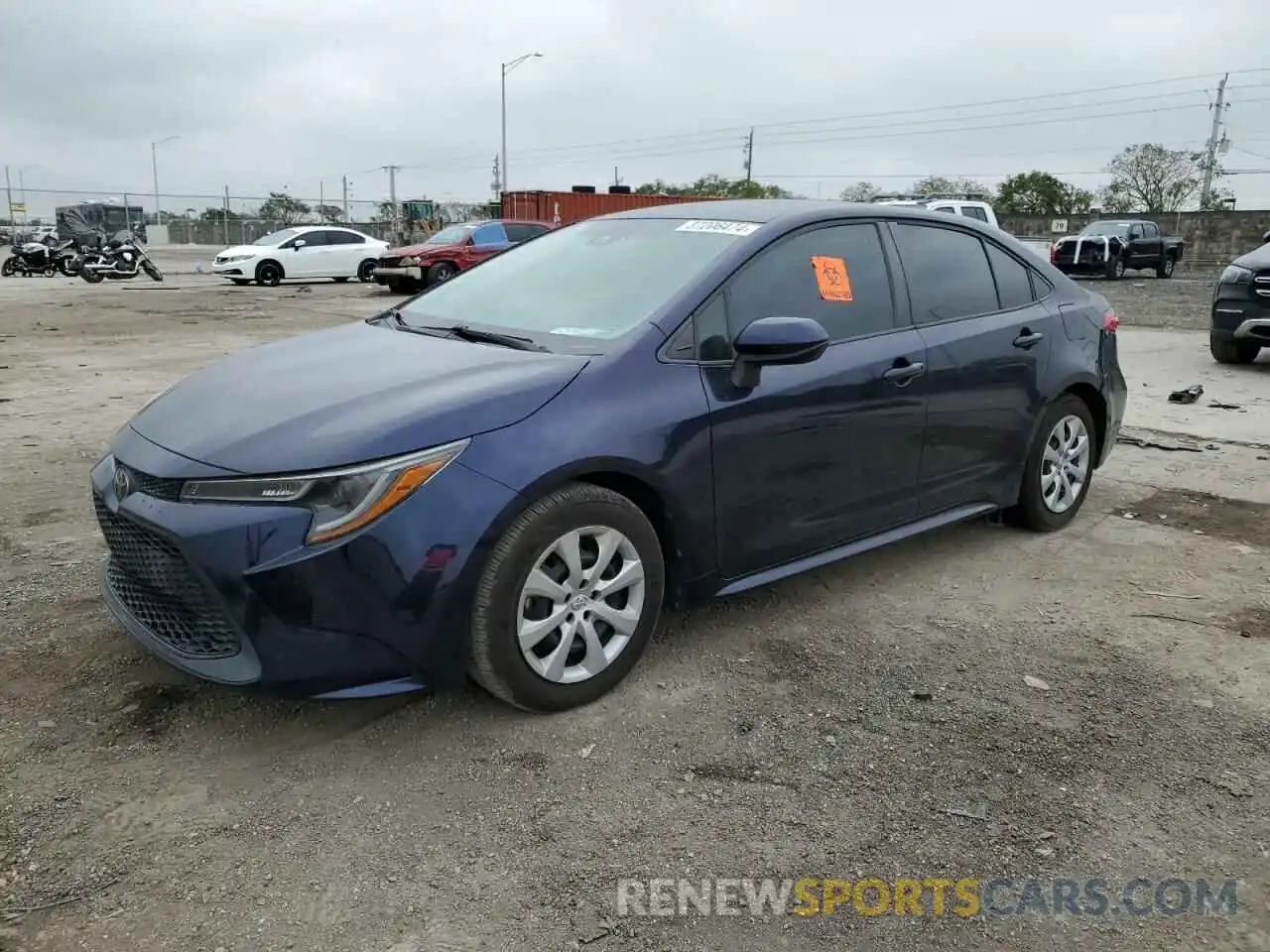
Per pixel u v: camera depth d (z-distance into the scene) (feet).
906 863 8.34
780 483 11.96
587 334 11.39
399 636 9.27
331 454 9.11
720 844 8.54
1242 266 34.24
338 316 54.24
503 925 7.59
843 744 10.07
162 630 9.97
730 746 10.00
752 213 13.08
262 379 11.14
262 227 188.55
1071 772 9.64
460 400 9.79
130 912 7.66
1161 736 10.30
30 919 7.55
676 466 10.79
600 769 9.59
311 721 10.35
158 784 9.24
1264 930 7.64
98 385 30.22
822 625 12.89
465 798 9.11
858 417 12.66
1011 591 14.11
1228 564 15.23
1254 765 9.80
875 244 13.55
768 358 10.94
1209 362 36.63
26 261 91.66
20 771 9.37
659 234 13.21
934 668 11.71
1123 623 13.08
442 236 73.72
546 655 10.30
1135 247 94.68
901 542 16.15
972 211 65.62
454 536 9.29
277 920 7.61
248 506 9.08
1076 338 16.21
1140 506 18.20
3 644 11.83
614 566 10.72
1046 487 16.31
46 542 15.37
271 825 8.71
